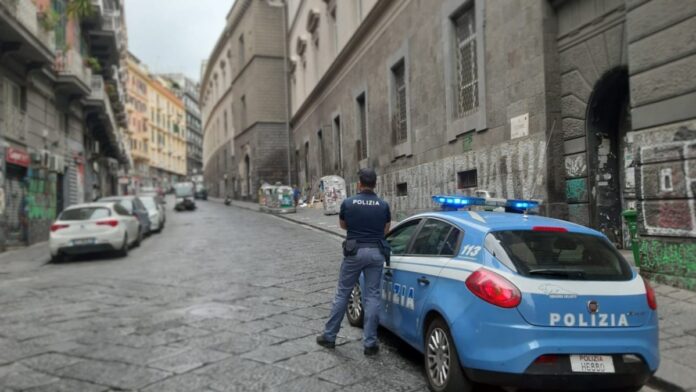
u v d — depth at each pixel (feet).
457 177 45.14
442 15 47.67
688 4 22.29
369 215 18.16
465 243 14.88
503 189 37.70
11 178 56.70
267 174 141.90
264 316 22.94
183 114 343.26
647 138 24.40
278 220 82.17
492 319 12.87
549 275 13.11
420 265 16.38
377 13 65.57
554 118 33.24
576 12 31.96
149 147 265.34
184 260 41.86
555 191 32.83
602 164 31.35
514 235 14.17
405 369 16.67
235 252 45.19
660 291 22.97
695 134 22.17
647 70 24.27
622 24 28.48
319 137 106.22
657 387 14.97
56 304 26.25
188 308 24.64
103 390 14.89
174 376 15.92
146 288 30.04
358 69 76.59
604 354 12.66
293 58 131.75
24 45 54.29
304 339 19.67
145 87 258.16
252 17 145.48
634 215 25.72
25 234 59.62
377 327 19.81
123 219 48.88
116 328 21.34
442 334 14.55
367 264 17.94
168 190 275.18
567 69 32.89
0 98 53.31
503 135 37.70
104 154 123.65
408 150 56.24
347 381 15.58
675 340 17.60
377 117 68.13
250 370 16.40
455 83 46.34
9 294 29.37
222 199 195.21
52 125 70.64
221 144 202.28
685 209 22.70
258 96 143.02
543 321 12.57
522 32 35.42
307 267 35.50
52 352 18.33
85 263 44.83
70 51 69.87
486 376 12.92
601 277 13.37
